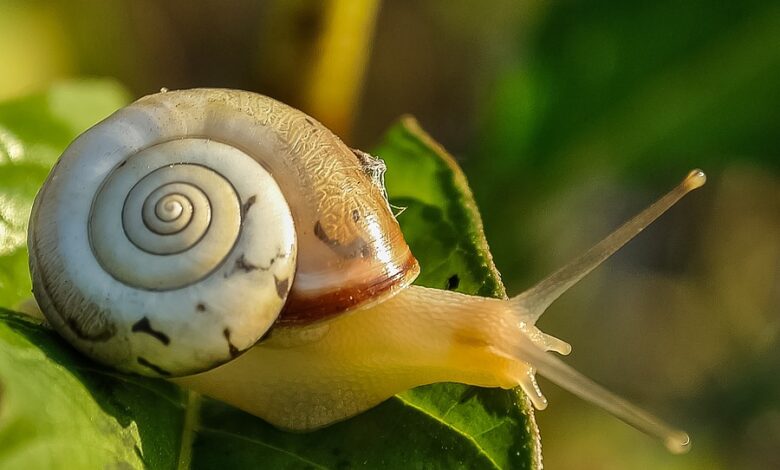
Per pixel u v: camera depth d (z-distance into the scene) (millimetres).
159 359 98
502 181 125
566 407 141
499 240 125
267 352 103
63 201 99
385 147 111
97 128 101
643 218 106
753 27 122
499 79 126
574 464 141
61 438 90
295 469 99
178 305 98
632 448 144
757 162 127
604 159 126
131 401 98
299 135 103
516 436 100
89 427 93
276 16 114
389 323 103
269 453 100
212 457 99
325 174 102
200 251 98
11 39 145
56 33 147
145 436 97
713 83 124
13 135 113
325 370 102
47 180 100
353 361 102
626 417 102
